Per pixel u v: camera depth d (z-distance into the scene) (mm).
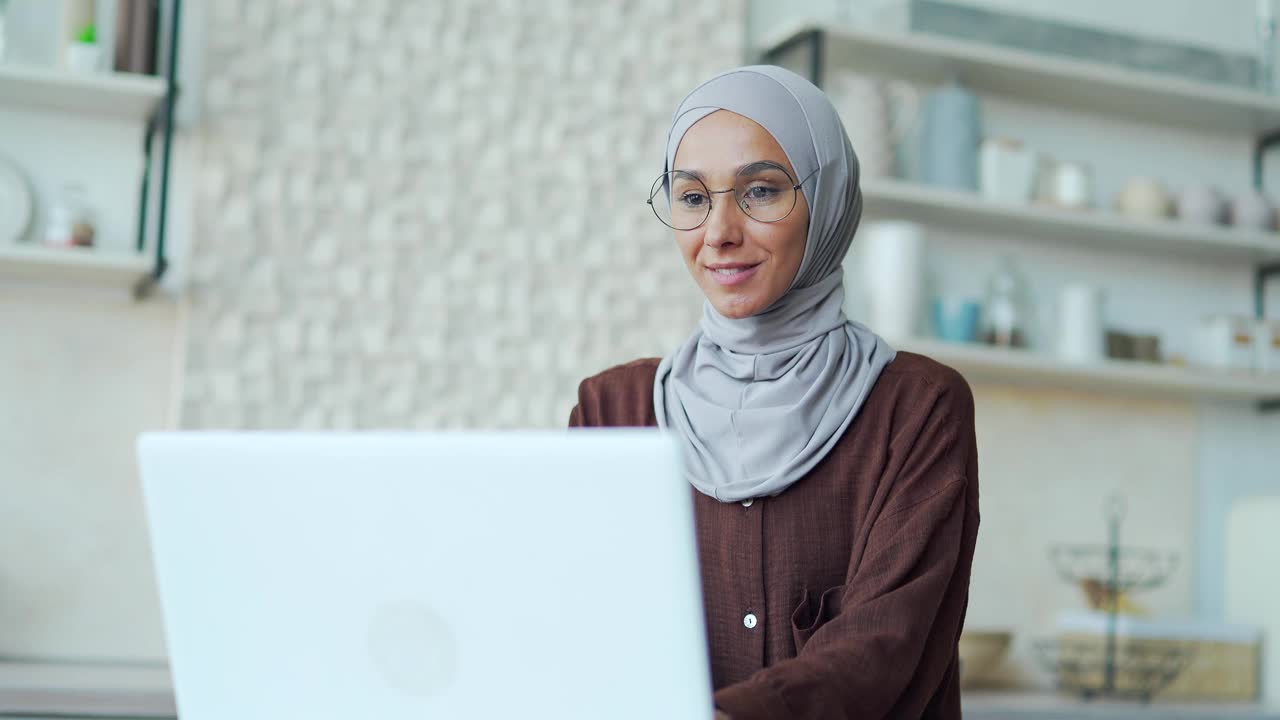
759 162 1249
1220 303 3229
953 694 1238
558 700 718
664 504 677
